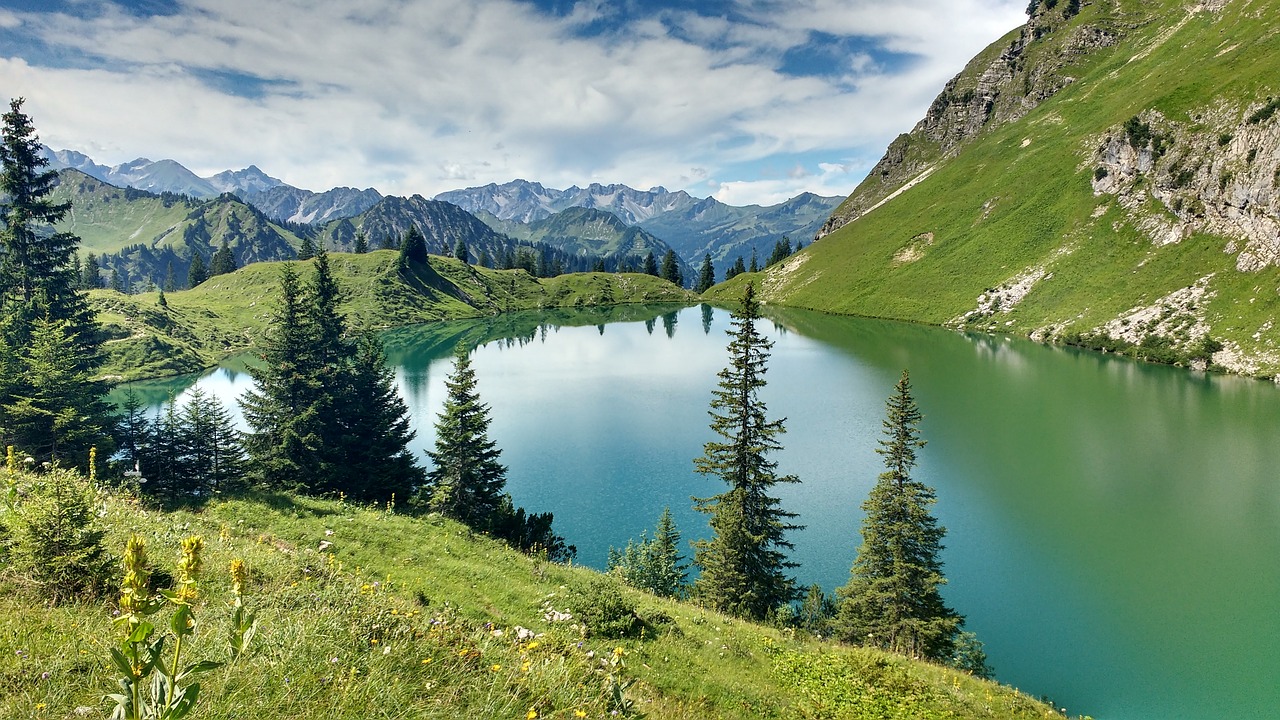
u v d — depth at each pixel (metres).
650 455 69.62
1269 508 52.03
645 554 40.50
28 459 14.92
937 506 54.25
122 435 40.75
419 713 6.65
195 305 166.88
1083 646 35.50
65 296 54.59
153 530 14.62
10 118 51.91
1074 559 44.91
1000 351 128.38
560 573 23.39
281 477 37.22
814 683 17.30
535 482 62.19
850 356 129.50
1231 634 36.22
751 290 33.50
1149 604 39.41
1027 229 178.75
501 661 9.30
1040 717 18.94
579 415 86.69
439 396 98.56
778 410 87.75
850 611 32.66
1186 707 30.83
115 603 9.07
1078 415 80.69
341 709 6.21
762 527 33.84
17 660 6.42
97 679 6.17
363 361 44.47
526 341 167.12
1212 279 118.75
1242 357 100.06
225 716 5.66
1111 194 161.75
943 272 190.75
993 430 75.12
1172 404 84.38
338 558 20.20
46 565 9.14
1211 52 165.62
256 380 39.91
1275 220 111.81
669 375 116.94
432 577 19.50
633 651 15.62
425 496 40.59
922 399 91.50
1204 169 133.12
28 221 53.91
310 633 7.65
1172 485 57.53
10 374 36.03
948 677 20.69
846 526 51.62
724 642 18.56
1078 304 141.00
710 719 13.04
